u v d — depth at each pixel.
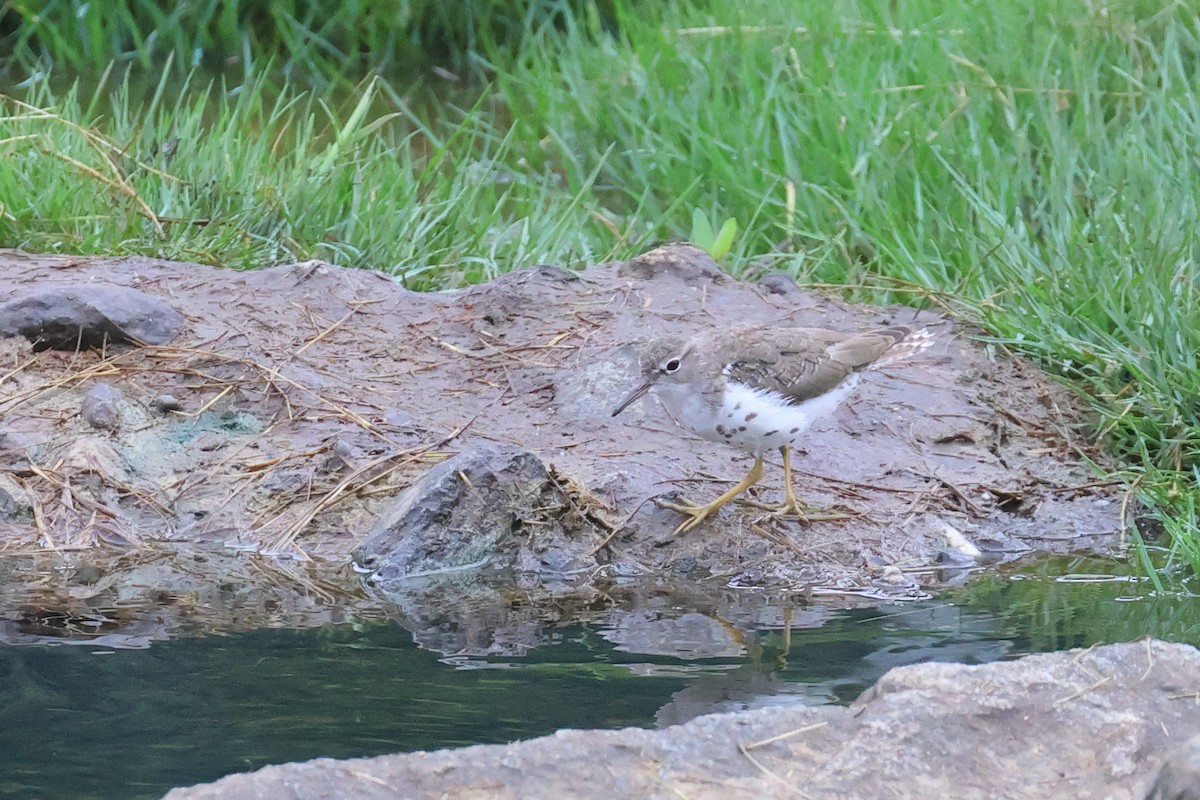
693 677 7.66
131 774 6.47
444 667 7.80
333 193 14.56
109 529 9.94
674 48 18.55
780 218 15.14
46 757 6.64
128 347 11.58
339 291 12.47
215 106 19.92
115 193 14.23
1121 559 9.89
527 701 7.30
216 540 9.91
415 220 14.56
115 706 7.23
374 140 17.25
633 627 8.54
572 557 9.73
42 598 8.88
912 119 15.79
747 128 16.19
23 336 11.45
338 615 8.70
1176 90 15.92
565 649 8.11
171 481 10.37
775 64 17.39
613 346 11.77
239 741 6.80
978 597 9.08
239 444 10.70
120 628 8.38
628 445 10.77
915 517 10.19
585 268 14.07
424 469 10.45
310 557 9.76
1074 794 6.11
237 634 8.30
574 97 18.41
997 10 17.91
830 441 10.98
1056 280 12.62
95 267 12.67
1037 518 10.43
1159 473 10.80
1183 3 17.31
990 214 13.51
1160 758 6.20
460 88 21.64
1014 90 16.22
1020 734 6.45
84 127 14.96
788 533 9.91
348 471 10.48
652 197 16.23
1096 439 11.45
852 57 17.45
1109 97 16.62
